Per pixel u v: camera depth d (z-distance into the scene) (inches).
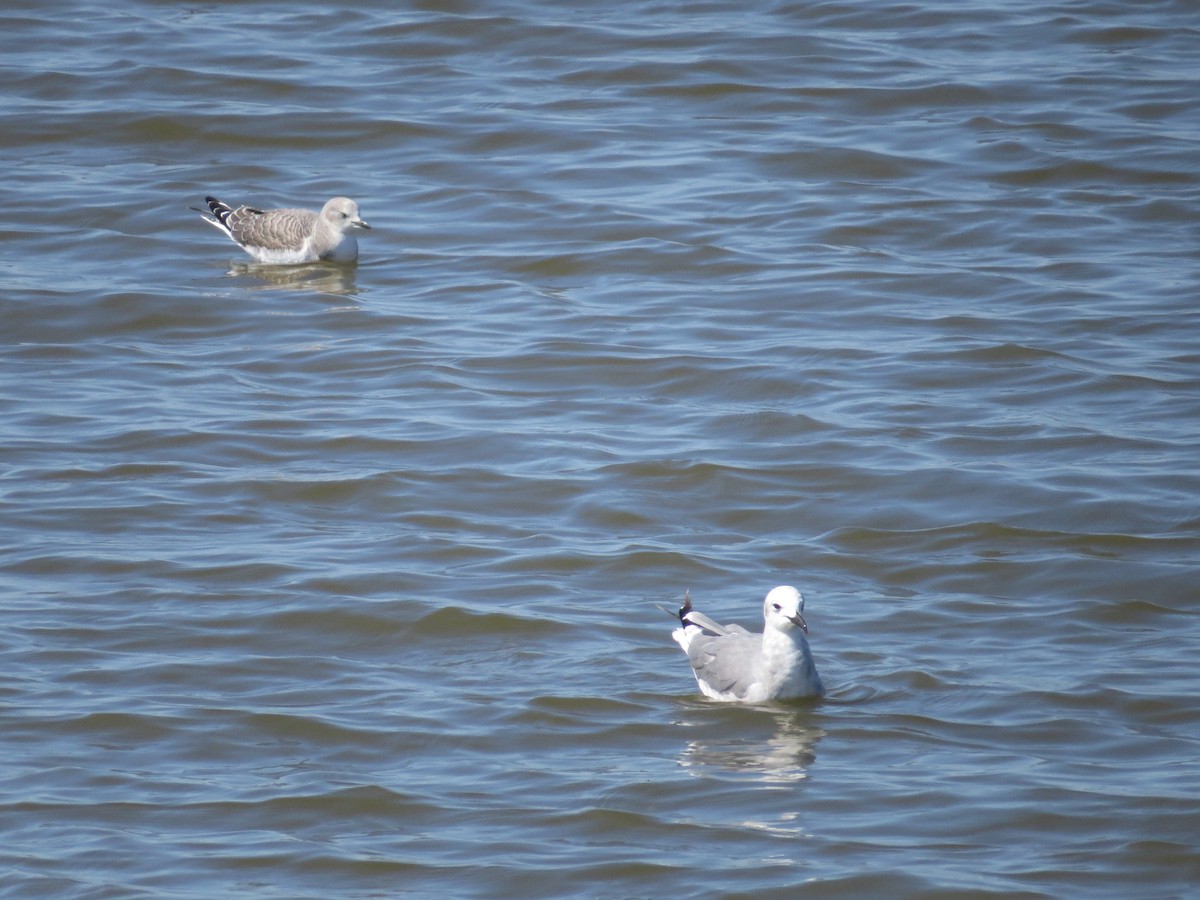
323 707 511.5
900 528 641.6
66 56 1174.3
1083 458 693.9
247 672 533.6
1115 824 445.4
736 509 659.4
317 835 444.5
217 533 632.4
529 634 560.1
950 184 1010.7
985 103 1115.3
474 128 1078.4
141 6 1272.1
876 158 1039.0
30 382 775.1
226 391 767.1
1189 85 1136.2
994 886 419.2
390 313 855.7
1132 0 1286.9
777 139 1067.9
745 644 521.0
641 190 1006.4
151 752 485.7
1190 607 577.9
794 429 727.1
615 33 1217.4
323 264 921.5
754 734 495.8
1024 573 603.8
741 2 1279.5
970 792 461.7
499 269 914.1
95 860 430.6
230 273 914.1
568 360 798.5
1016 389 764.6
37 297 862.5
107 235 950.4
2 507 645.9
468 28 1226.6
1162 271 893.2
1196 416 730.8
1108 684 521.0
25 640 547.2
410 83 1146.0
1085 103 1112.8
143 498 658.2
